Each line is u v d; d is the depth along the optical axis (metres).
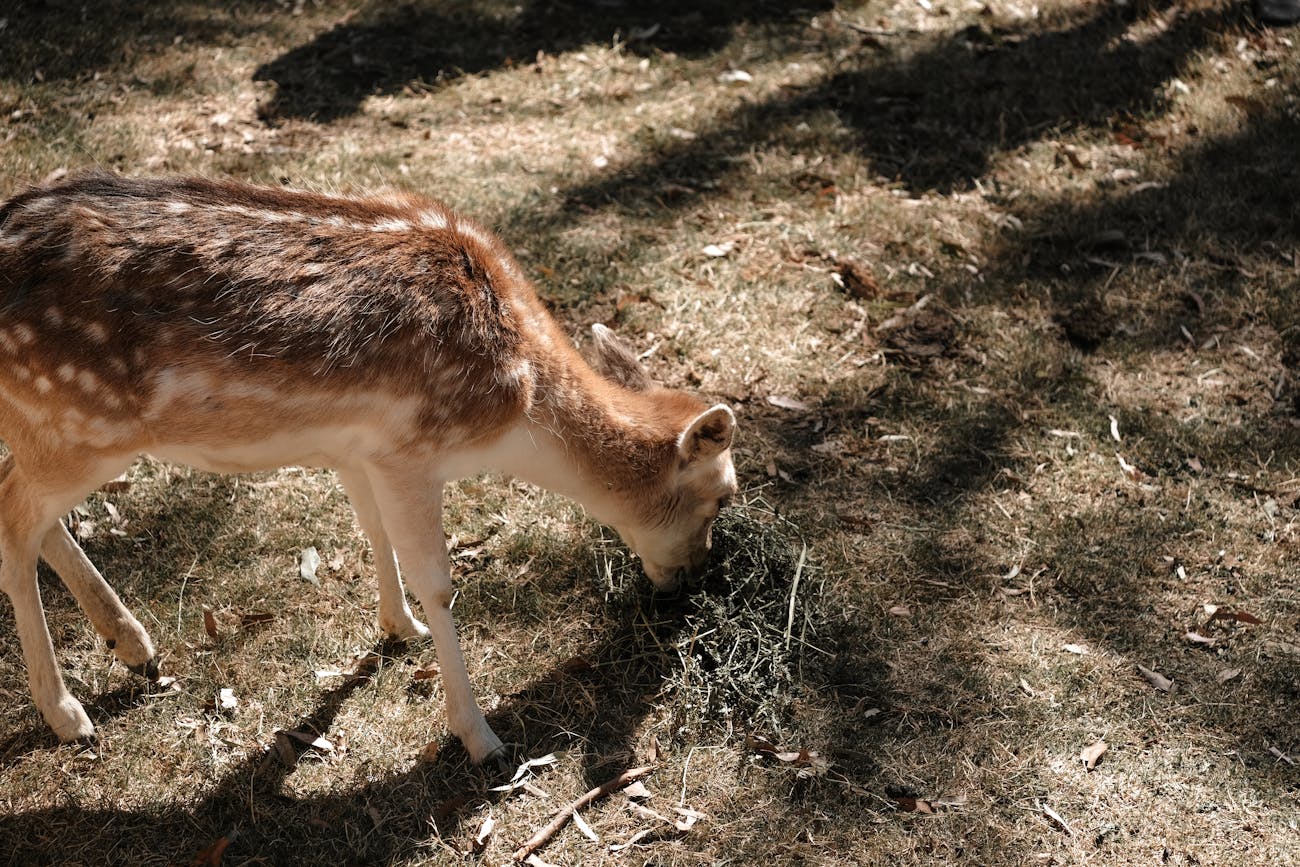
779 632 3.96
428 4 8.12
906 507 4.55
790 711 3.76
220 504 4.48
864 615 4.11
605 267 5.66
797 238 5.91
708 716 3.74
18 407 3.19
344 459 3.40
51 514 3.35
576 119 6.92
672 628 4.05
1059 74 7.29
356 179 6.16
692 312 5.42
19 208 3.18
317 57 7.41
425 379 3.27
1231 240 5.90
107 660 3.86
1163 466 4.74
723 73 7.44
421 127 6.78
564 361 3.62
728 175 6.40
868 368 5.20
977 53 7.59
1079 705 3.79
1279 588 4.21
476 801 3.48
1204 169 6.43
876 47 7.69
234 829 3.35
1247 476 4.67
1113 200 6.21
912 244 5.88
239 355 3.11
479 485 4.62
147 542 4.32
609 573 4.17
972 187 6.35
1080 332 5.35
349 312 3.19
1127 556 4.34
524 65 7.48
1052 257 5.84
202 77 7.05
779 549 4.21
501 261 3.65
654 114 6.98
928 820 3.43
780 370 5.17
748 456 4.75
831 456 4.77
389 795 3.49
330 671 3.87
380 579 3.87
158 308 3.08
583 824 3.40
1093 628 4.08
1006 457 4.77
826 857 3.32
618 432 3.68
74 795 3.43
